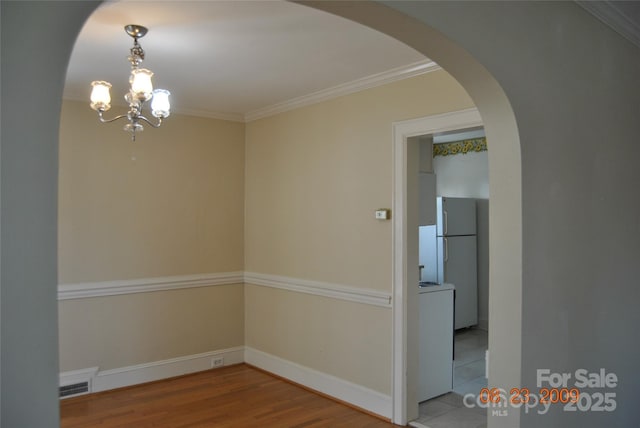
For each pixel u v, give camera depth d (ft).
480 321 20.76
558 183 6.97
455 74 6.12
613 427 8.47
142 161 14.07
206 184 15.31
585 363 7.61
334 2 4.58
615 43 8.57
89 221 13.17
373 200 11.80
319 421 11.36
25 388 2.85
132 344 13.84
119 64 10.55
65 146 12.82
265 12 7.87
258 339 15.53
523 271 6.19
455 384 13.91
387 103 11.46
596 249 7.91
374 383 11.76
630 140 9.02
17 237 2.82
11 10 2.77
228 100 13.94
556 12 7.02
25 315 2.85
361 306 12.11
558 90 7.02
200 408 12.17
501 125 6.30
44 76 2.90
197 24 8.34
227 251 15.78
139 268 13.99
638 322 9.21
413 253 11.27
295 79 11.80
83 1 3.02
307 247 13.70
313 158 13.50
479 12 5.67
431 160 13.38
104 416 11.64
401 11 4.78
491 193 6.48
